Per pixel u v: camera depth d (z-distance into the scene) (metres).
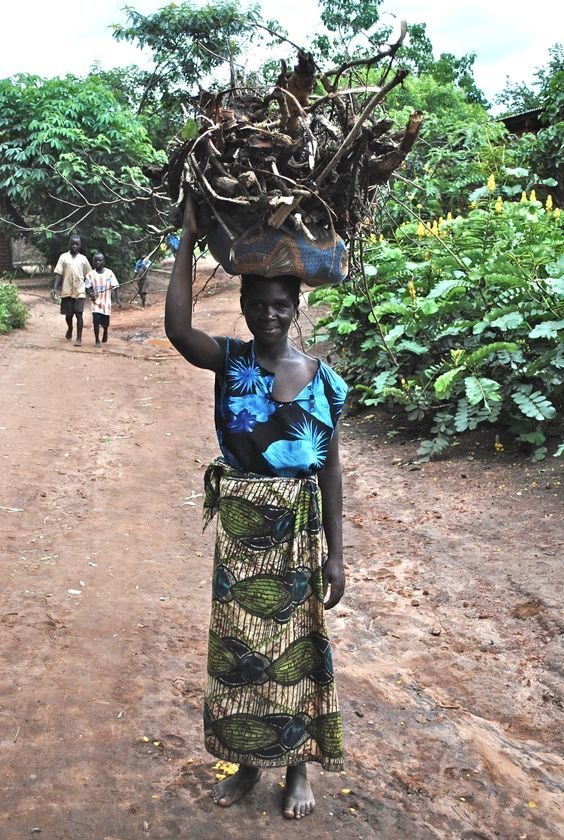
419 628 3.96
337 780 2.83
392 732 3.13
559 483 5.48
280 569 2.40
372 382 7.80
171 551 4.92
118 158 17.03
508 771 2.92
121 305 17.88
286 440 2.38
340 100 2.50
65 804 2.63
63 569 4.54
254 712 2.47
